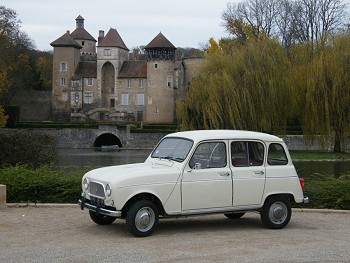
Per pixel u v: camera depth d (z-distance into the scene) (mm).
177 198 9328
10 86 78938
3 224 10062
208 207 9602
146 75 94062
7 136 20125
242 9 73250
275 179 10219
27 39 101750
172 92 89812
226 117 42531
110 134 74938
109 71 97375
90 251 7844
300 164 38000
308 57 46062
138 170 9414
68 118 95250
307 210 12547
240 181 9859
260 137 10305
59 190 13008
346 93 41750
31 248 8016
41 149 21047
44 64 112438
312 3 68438
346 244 8664
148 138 71812
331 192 13164
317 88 41875
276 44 44719
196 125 44562
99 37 110188
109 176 9242
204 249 8117
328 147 42906
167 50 89625
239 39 69062
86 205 9539
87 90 96000
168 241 8711
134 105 94562
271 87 42312
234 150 10008
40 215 11172
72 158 50969
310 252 8000
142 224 9016
